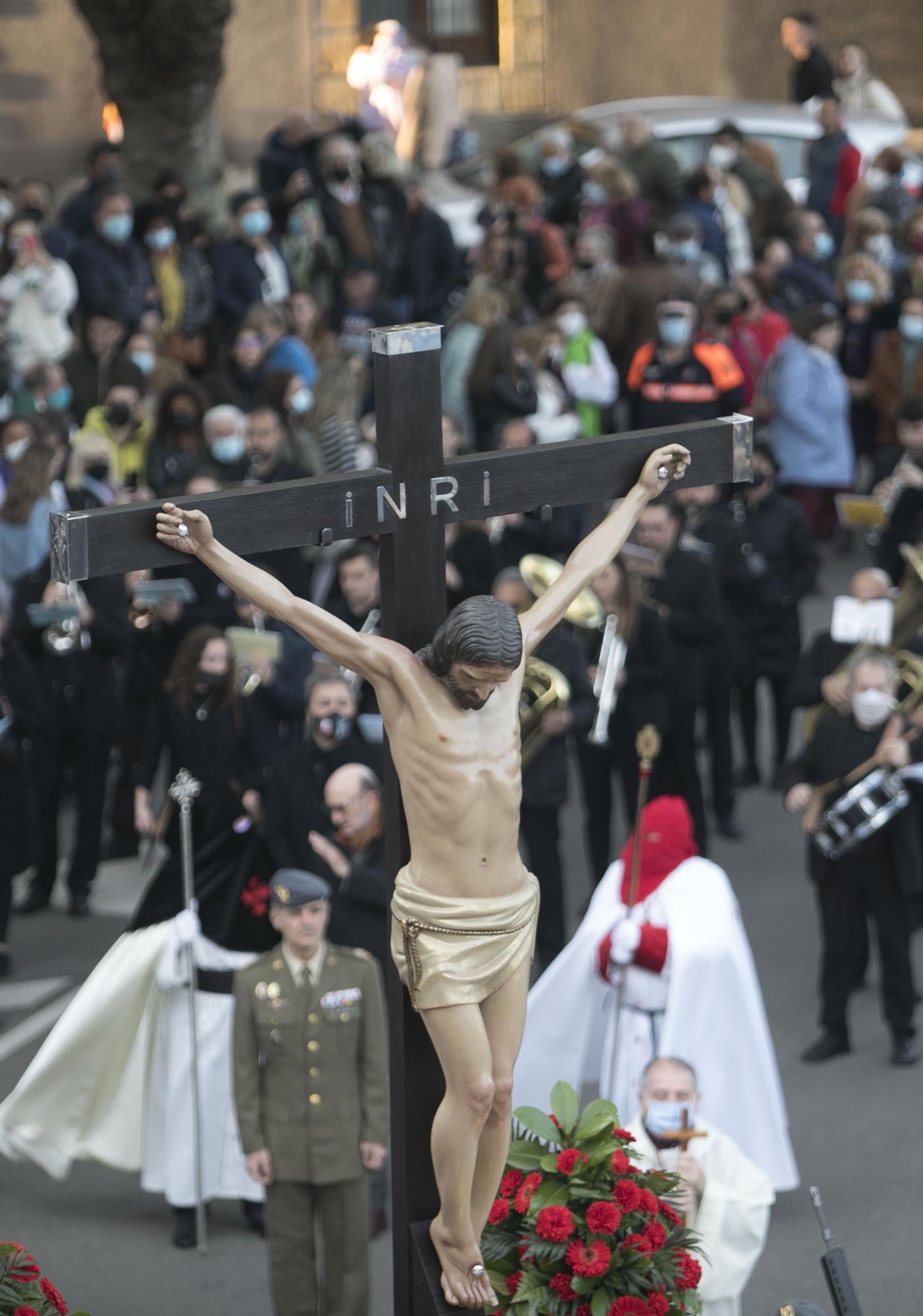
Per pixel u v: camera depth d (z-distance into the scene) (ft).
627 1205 58.80
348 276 176.24
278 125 291.38
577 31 315.78
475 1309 52.26
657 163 218.59
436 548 51.26
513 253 196.54
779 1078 107.34
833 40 312.91
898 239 206.49
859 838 105.19
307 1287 84.12
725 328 175.11
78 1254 92.68
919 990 115.65
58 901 126.52
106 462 132.67
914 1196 96.48
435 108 271.90
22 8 261.44
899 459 152.66
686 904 94.73
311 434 147.33
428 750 47.47
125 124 203.82
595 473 52.70
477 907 47.83
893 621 121.70
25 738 115.03
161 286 176.04
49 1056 94.22
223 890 94.48
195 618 119.75
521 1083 96.58
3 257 183.21
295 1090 83.20
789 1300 88.38
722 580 135.54
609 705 116.98
